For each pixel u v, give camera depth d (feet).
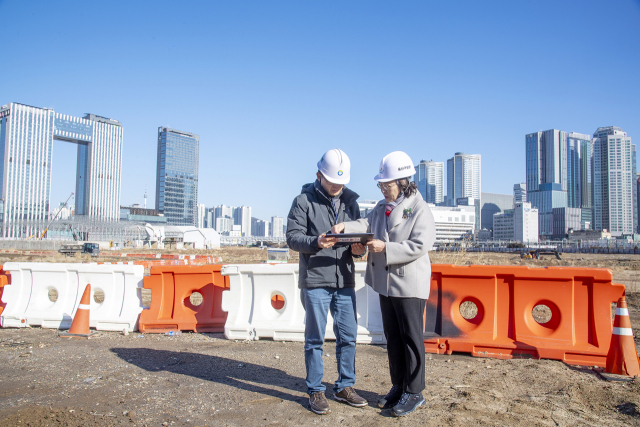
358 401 11.52
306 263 11.60
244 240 450.71
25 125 637.71
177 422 10.61
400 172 11.14
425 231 10.84
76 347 18.60
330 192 11.76
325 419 10.76
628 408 11.53
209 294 22.07
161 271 22.36
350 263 11.71
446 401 11.88
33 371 14.98
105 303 22.81
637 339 20.34
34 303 24.03
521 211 654.53
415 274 10.91
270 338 19.93
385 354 17.25
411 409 10.92
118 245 273.13
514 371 14.78
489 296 17.51
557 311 16.83
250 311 20.39
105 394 12.61
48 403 11.89
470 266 17.65
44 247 254.68
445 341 17.37
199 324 21.48
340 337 11.85
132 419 10.73
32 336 21.12
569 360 15.92
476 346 16.98
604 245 324.19
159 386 13.32
